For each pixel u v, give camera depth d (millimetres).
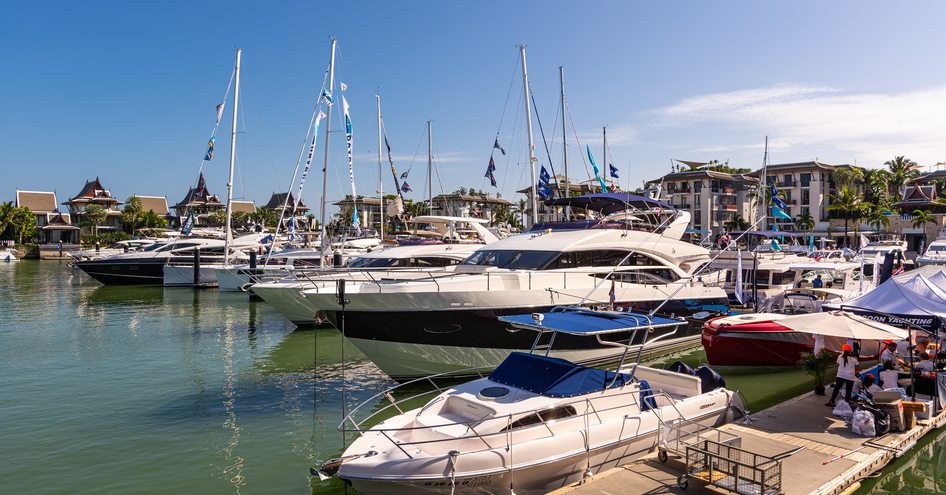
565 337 14672
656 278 17281
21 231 81562
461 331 13828
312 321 22172
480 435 7715
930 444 9805
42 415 12258
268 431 11359
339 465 8586
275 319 25219
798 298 19516
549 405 8281
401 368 14141
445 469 7340
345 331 13734
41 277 48594
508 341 14195
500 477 7598
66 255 81688
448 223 27703
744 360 14641
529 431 7996
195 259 37531
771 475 7336
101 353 18391
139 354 18266
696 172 72625
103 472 9398
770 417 10406
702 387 11039
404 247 26469
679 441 8586
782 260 23172
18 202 95375
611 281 15688
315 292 14109
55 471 9422
